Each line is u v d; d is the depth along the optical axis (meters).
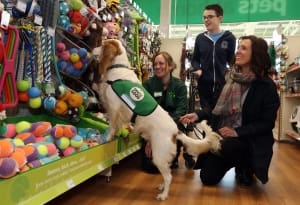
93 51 2.49
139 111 2.26
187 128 2.95
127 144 2.77
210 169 2.59
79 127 2.55
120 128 2.48
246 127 2.51
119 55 2.43
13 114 2.15
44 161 1.58
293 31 6.41
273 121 2.51
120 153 2.61
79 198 2.12
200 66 3.68
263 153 2.47
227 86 2.75
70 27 2.29
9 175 1.26
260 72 2.58
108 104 2.40
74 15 2.32
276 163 3.63
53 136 1.83
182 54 5.16
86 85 2.65
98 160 2.17
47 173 1.53
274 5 6.48
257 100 2.54
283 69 5.71
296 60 5.27
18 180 1.32
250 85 2.59
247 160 2.64
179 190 2.43
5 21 1.65
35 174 1.44
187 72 4.43
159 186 2.41
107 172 2.53
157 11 6.74
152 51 4.86
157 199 2.16
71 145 1.88
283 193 2.45
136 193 2.29
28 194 1.39
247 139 2.57
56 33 2.27
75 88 2.59
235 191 2.47
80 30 2.41
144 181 2.62
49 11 2.02
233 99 2.67
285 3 6.43
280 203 2.21
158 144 2.21
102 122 2.69
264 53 2.58
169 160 2.22
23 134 1.76
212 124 2.84
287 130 5.72
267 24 6.54
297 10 6.37
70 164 1.76
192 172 3.04
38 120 2.32
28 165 1.46
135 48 3.82
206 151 2.39
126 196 2.21
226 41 3.56
